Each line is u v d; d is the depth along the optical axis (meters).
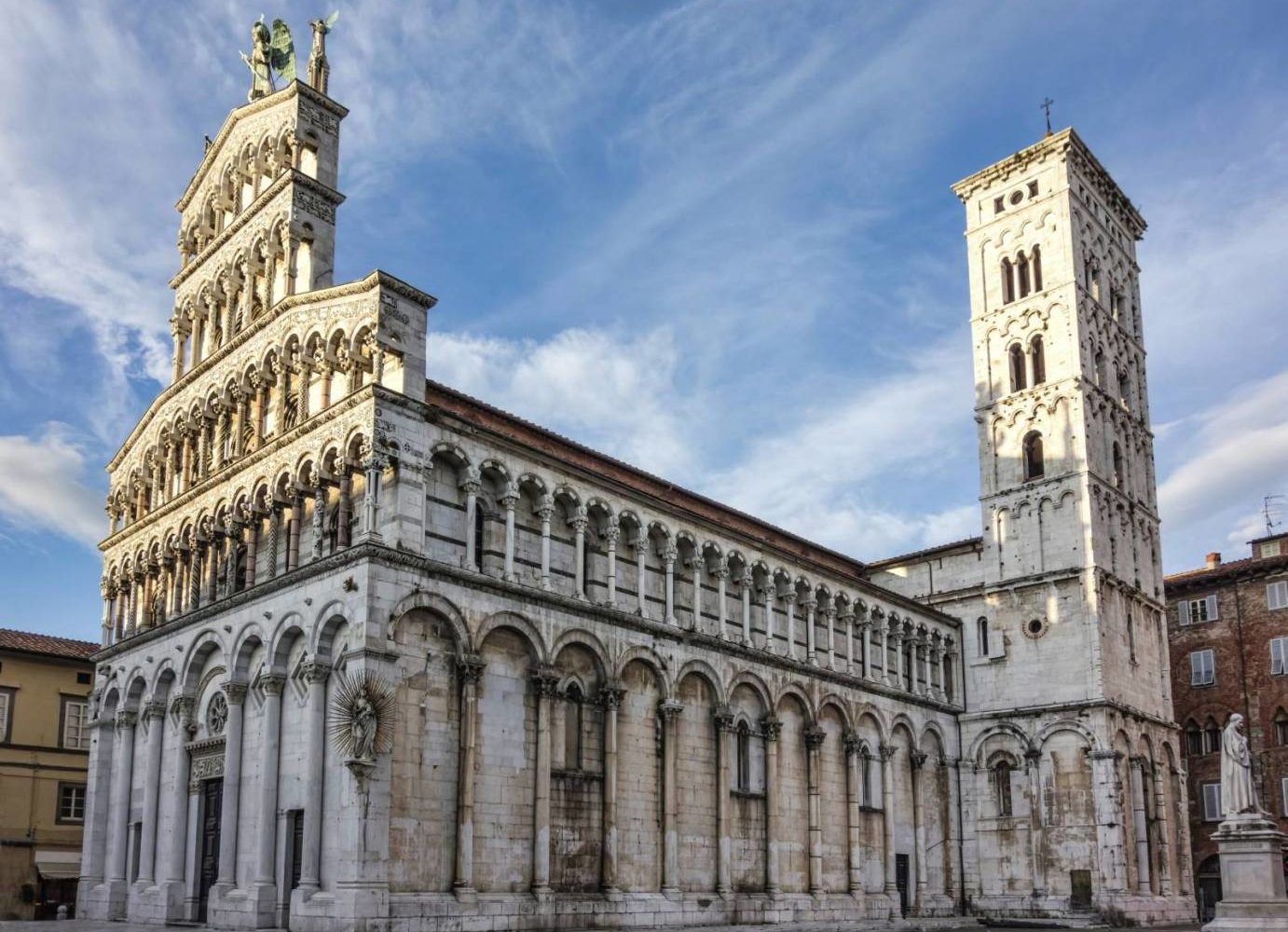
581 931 46.28
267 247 54.41
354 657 41.56
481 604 45.81
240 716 48.19
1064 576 73.06
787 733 61.31
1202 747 87.69
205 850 50.22
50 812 71.62
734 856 55.91
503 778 45.44
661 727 53.25
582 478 52.16
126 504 63.16
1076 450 74.88
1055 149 80.56
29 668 72.69
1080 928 63.50
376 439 43.84
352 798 40.19
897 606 72.69
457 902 42.19
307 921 40.56
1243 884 45.03
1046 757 71.38
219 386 55.66
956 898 71.69
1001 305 81.25
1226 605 88.31
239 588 51.03
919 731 71.56
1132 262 88.44
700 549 58.34
